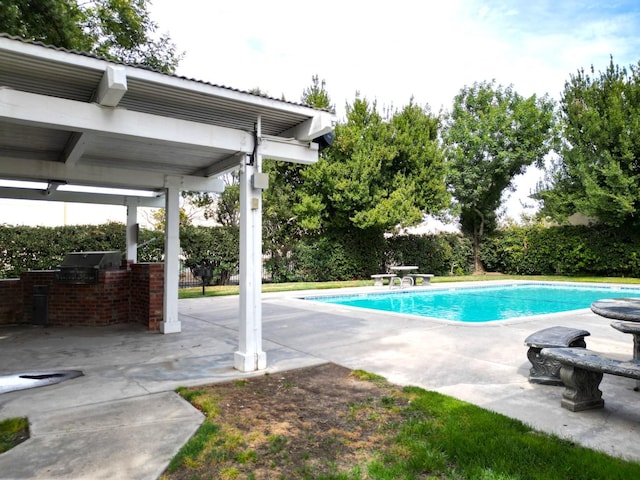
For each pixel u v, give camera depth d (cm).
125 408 380
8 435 324
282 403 390
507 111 2230
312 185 1734
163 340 690
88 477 260
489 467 269
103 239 1425
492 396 404
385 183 1845
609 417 352
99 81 406
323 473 266
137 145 577
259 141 506
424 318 879
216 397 405
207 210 1916
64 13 875
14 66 370
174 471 269
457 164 2212
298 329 772
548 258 2036
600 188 1692
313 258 1819
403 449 295
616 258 1828
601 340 661
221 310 1031
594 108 1786
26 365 536
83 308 830
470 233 2358
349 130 1739
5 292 852
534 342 440
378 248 1964
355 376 475
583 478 253
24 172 629
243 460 282
